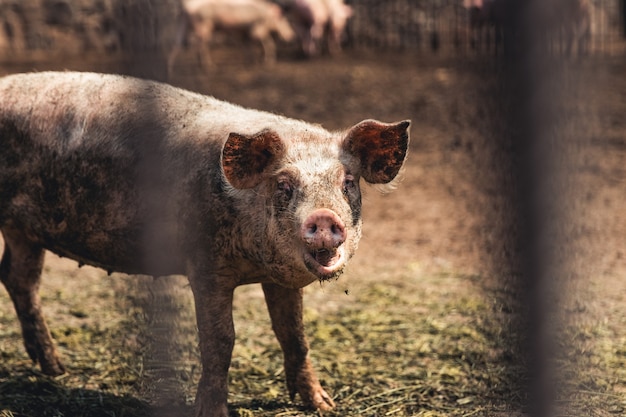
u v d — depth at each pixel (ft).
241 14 75.77
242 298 31.94
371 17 85.46
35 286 24.32
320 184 18.62
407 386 24.20
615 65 65.77
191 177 20.67
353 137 19.45
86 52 80.59
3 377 24.20
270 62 77.10
